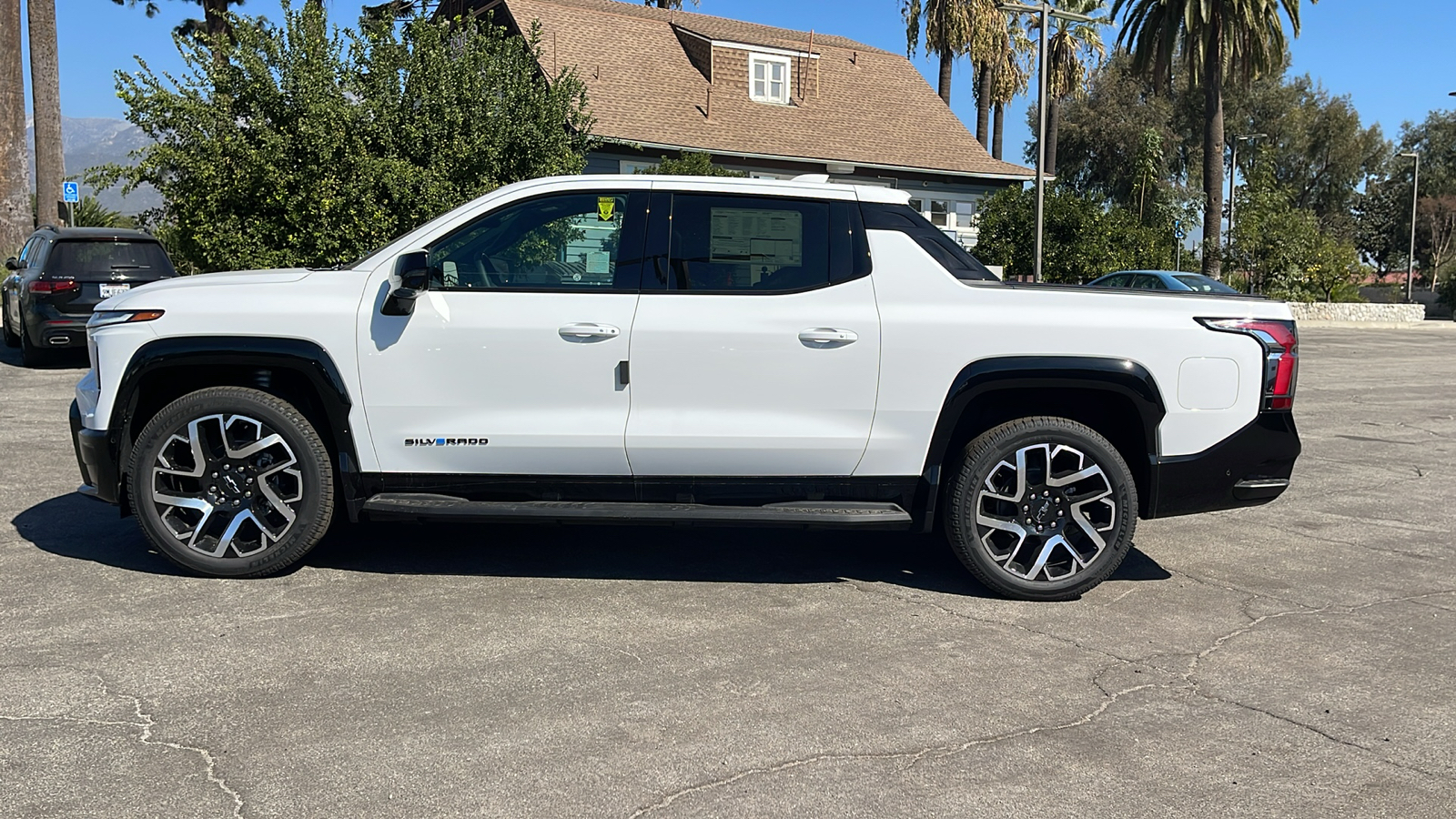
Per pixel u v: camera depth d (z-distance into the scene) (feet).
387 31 49.85
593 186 16.37
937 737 11.46
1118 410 16.75
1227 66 108.06
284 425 15.93
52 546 17.98
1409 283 155.63
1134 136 160.76
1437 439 34.47
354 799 9.92
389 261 16.22
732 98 93.81
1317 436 35.04
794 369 15.85
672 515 15.80
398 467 16.15
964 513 16.07
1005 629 15.03
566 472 16.17
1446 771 10.91
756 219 16.28
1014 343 15.90
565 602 15.80
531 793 10.10
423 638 14.12
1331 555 19.53
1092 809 10.00
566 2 93.76
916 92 106.83
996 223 93.71
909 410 15.97
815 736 11.42
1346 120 192.24
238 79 47.91
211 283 16.38
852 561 18.43
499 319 15.83
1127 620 15.56
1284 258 116.67
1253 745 11.42
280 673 12.82
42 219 76.07
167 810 9.64
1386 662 13.97
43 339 42.47
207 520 16.19
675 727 11.57
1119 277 74.64
